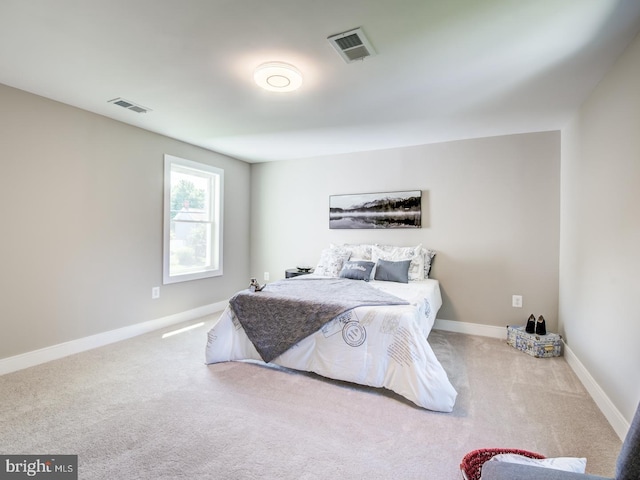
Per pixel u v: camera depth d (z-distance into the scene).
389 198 4.10
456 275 3.77
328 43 1.84
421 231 3.95
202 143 3.98
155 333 3.53
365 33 1.75
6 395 2.17
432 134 3.54
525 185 3.46
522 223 3.47
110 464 1.54
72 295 2.91
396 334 2.22
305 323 2.49
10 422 1.86
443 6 1.53
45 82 2.39
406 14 1.59
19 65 2.13
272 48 1.90
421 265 3.65
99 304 3.12
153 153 3.58
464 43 1.83
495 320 3.60
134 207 3.41
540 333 3.13
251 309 2.71
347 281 3.36
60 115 2.79
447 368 2.71
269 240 4.99
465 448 1.69
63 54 1.99
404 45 1.86
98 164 3.08
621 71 1.90
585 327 2.44
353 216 4.34
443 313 3.83
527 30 1.70
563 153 3.22
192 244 4.22
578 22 1.63
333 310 2.41
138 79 2.32
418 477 1.49
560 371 2.65
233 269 4.81
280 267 4.92
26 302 2.61
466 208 3.72
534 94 2.48
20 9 1.56
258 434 1.79
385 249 3.92
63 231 2.84
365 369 2.29
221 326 2.77
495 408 2.08
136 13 1.59
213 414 1.98
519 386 2.39
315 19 1.63
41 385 2.32
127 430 1.80
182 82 2.36
